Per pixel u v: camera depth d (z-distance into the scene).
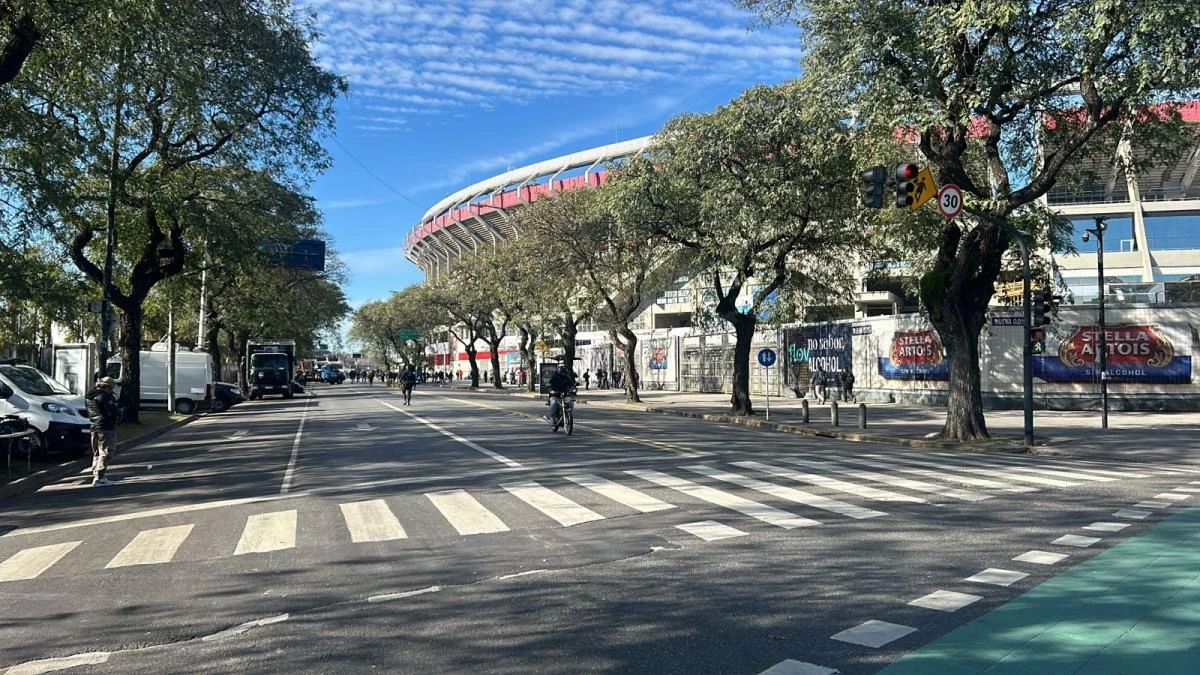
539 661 5.03
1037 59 16.64
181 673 4.92
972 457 16.83
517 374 87.75
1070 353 31.19
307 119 23.31
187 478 14.22
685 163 25.20
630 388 41.38
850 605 6.07
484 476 13.12
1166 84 14.60
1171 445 19.03
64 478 14.66
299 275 47.44
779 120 22.08
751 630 5.55
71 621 6.00
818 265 30.48
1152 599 6.08
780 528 8.86
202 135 23.00
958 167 18.38
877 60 16.64
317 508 10.52
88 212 22.64
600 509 10.09
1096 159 20.53
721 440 20.00
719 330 48.94
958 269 19.89
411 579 6.98
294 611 6.13
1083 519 9.34
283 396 55.28
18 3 12.92
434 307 69.31
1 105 13.92
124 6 13.55
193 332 51.47
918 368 35.12
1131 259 52.69
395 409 35.66
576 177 71.12
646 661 5.00
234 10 18.42
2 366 17.22
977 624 5.57
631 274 38.69
